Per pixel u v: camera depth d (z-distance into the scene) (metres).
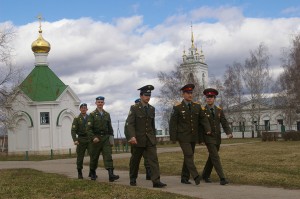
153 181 11.71
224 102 81.56
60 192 10.82
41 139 47.84
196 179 12.07
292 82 56.31
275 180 12.39
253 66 77.31
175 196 9.79
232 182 12.61
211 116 12.41
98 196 9.98
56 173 17.19
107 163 13.56
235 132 81.69
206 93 12.59
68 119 49.44
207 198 9.71
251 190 10.91
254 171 14.77
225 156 22.86
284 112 72.00
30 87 48.88
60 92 49.00
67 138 49.16
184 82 76.31
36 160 33.03
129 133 11.76
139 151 12.02
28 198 9.98
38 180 13.61
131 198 9.67
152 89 12.04
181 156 25.19
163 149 38.72
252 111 79.56
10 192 10.95
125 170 18.14
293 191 10.70
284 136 47.19
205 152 28.05
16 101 47.84
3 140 68.19
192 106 12.27
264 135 48.53
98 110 13.59
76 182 12.54
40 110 48.09
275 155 22.16
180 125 12.24
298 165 16.53
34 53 51.47
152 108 12.08
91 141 13.71
